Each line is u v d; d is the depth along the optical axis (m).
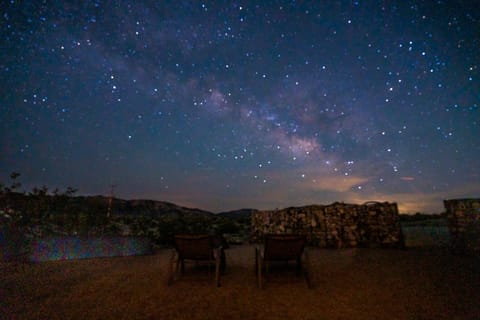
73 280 3.35
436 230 8.07
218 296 2.72
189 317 2.21
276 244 3.24
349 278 3.29
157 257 5.18
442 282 2.97
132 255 5.45
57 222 5.94
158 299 2.64
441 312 2.18
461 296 2.52
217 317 2.20
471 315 2.11
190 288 3.01
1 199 5.29
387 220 5.77
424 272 3.43
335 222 6.32
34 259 4.64
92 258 5.03
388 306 2.35
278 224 7.64
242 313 2.27
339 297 2.62
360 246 6.01
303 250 3.54
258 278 3.20
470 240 4.50
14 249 4.61
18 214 5.26
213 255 3.36
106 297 2.71
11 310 2.36
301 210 7.05
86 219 6.46
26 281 3.30
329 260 4.53
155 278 3.45
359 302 2.46
